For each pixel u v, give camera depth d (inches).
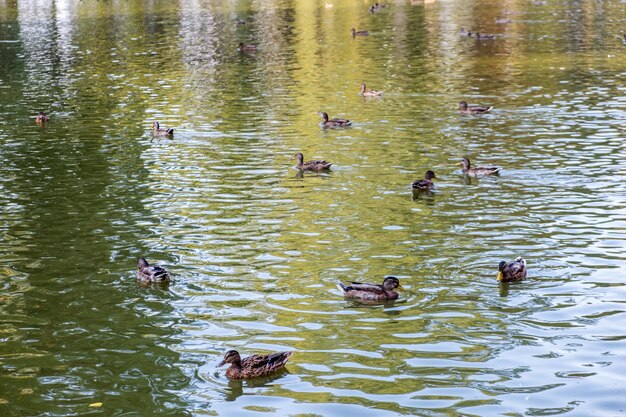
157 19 3700.8
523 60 2438.5
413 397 691.4
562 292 887.1
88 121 1811.0
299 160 1402.6
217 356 775.7
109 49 2854.3
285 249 1037.2
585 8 3676.2
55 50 2847.0
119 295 914.1
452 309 853.8
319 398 695.1
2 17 3870.6
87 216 1183.6
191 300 895.7
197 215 1178.6
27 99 2060.8
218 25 3467.0
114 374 749.9
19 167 1450.5
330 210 1189.1
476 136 1600.6
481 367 737.6
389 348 777.6
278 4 4266.7
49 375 751.1
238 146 1576.0
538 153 1465.3
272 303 882.1
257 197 1259.2
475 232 1079.6
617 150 1462.8
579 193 1233.4
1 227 1140.5
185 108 1926.7
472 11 3708.2
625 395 686.5
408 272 951.6
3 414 687.7
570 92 1972.2
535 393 693.9
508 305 858.8
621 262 962.7
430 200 1224.2
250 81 2244.1
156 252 1038.4
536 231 1076.5
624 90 1969.7
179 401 698.8
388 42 2888.8
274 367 740.7
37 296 918.4
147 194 1283.2
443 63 2437.3
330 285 923.4
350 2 4276.6
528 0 4065.0
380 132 1658.5
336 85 2159.2
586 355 754.2
